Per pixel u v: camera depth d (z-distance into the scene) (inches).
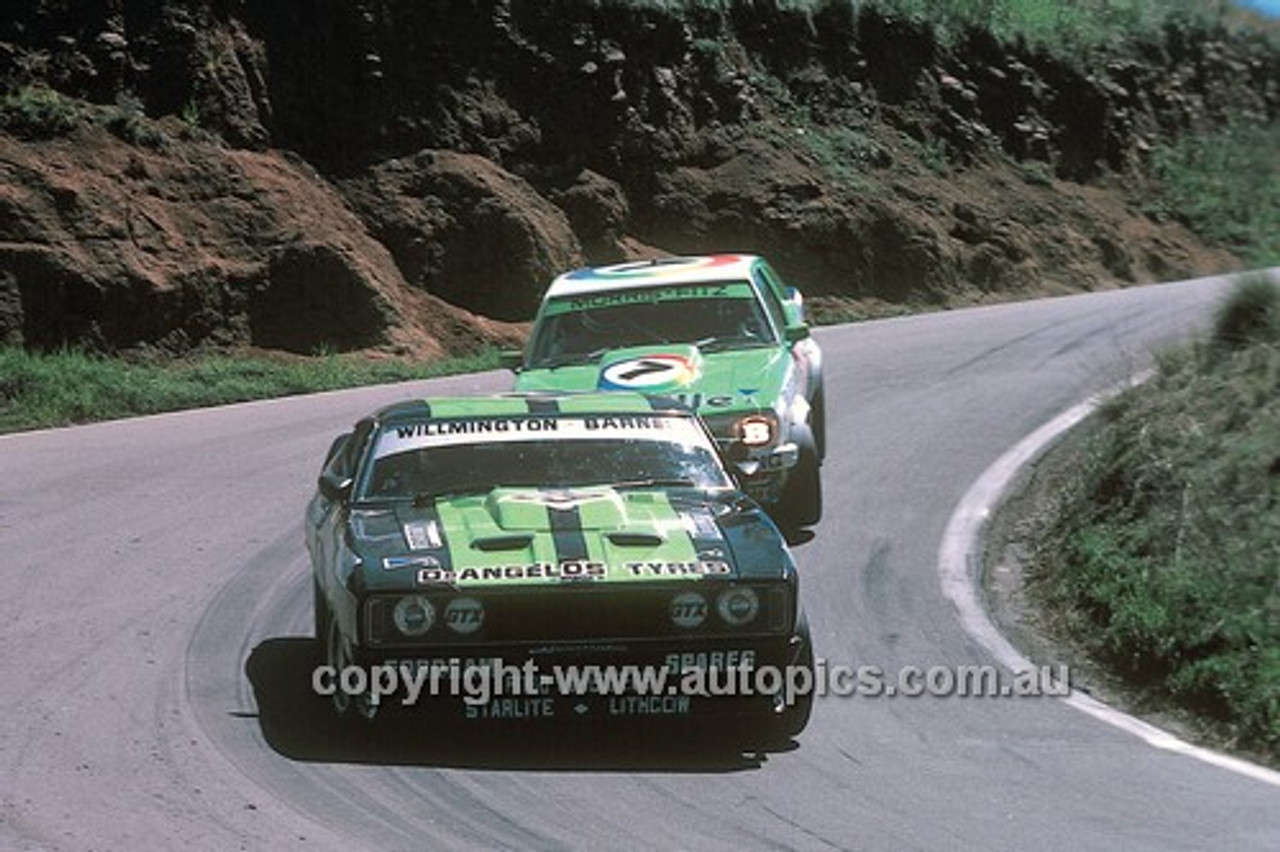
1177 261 5738.2
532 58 4611.2
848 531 1857.8
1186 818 1024.2
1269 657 1277.1
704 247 4635.8
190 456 2395.4
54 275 3432.6
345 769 1111.6
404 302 3902.6
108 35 3966.5
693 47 4992.6
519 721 1211.9
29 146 3678.6
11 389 2925.7
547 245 4188.0
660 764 1131.3
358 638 1111.6
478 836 986.1
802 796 1066.1
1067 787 1090.1
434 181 4165.8
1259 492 1583.4
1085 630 1501.0
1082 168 6018.7
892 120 5497.1
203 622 1507.1
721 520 1237.1
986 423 2423.7
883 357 3196.4
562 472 1306.6
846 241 4771.2
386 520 1237.1
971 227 5201.8
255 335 3654.0
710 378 1804.9
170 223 3690.9
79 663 1369.3
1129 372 2250.2
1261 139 4062.5
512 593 1113.4
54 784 1071.6
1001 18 6220.5
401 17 4448.8
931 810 1040.2
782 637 1144.8
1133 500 1692.9
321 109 4224.9
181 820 1007.0
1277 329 2026.3
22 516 1975.9
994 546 1796.3
